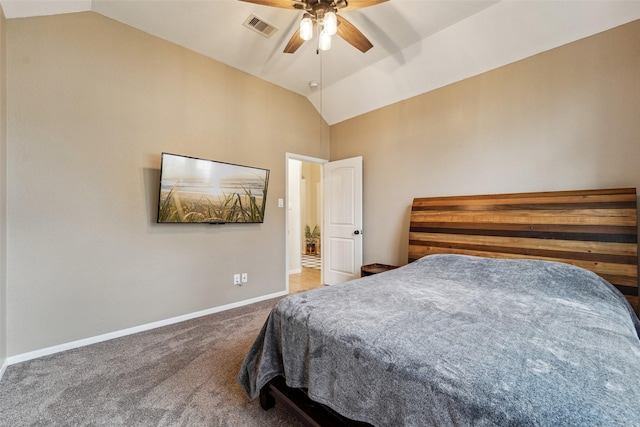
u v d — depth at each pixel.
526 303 1.62
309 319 1.42
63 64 2.21
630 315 1.71
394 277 2.21
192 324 2.76
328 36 1.87
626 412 0.74
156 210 2.68
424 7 2.34
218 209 3.01
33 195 2.09
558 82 2.33
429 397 0.92
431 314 1.44
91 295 2.34
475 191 2.81
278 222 3.71
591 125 2.18
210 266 3.05
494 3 2.29
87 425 1.45
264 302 3.44
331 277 4.18
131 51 2.55
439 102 3.09
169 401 1.64
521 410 0.78
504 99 2.62
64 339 2.22
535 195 2.37
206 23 2.53
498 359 1.01
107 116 2.42
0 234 1.88
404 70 3.14
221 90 3.16
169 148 2.77
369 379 1.10
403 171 3.43
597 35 2.15
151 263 2.65
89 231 2.33
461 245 2.71
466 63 2.78
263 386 1.56
